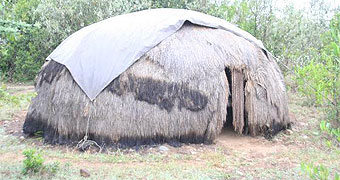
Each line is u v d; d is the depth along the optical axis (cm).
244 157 664
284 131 812
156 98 679
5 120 878
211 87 700
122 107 672
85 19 1443
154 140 684
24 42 1529
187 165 614
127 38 729
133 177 556
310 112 966
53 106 713
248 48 782
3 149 666
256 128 768
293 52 1271
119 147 671
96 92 676
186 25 781
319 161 647
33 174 537
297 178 566
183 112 687
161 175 563
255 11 1309
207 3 1523
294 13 1299
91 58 714
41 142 719
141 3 1480
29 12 1450
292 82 1184
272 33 1288
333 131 353
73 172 566
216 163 624
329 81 750
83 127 682
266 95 766
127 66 687
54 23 1407
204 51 727
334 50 415
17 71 1539
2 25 471
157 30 738
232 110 793
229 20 1371
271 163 638
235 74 743
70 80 708
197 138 707
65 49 783
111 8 1390
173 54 707
